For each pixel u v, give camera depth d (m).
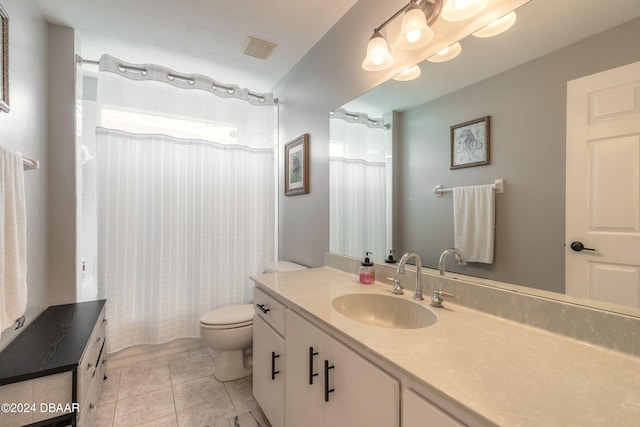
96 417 1.62
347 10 1.76
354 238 1.78
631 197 0.77
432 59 1.29
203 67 2.45
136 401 1.78
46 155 1.85
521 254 1.01
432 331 0.91
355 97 1.73
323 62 2.03
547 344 0.82
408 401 0.70
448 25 1.21
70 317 1.70
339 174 1.89
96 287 2.17
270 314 1.49
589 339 0.81
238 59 2.32
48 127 1.89
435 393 0.62
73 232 1.97
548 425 0.51
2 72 1.21
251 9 1.74
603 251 0.83
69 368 1.18
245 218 2.63
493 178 1.10
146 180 2.25
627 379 0.65
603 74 0.82
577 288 0.88
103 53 2.23
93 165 2.34
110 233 2.12
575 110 0.88
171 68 2.46
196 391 1.89
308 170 2.24
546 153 0.95
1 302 1.05
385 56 1.35
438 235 1.30
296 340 1.23
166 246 2.31
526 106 1.00
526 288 1.00
